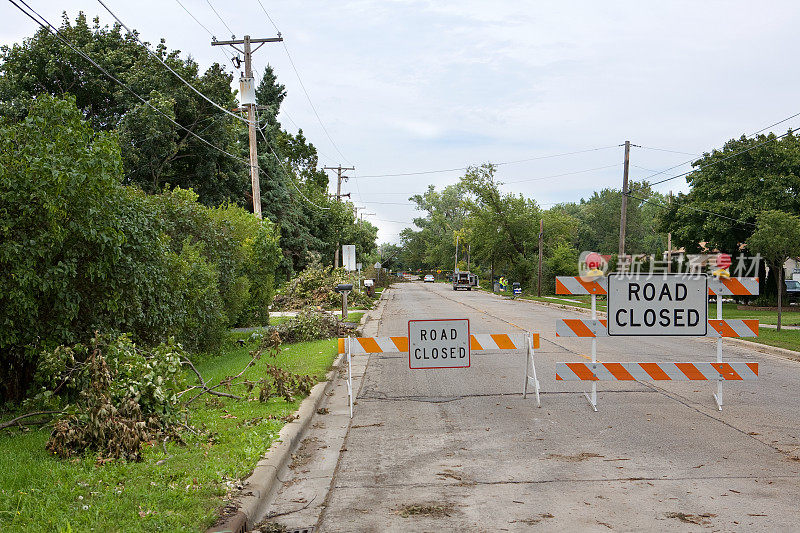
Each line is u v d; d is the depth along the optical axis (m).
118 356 7.89
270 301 24.31
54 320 8.39
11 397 8.79
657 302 9.28
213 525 4.84
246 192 42.50
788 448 7.29
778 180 36.41
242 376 11.73
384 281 92.12
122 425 6.50
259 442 7.21
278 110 55.34
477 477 6.41
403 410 9.67
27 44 29.94
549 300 45.28
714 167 39.28
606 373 9.33
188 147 32.31
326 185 72.56
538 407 9.62
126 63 30.75
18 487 5.53
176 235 15.63
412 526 5.17
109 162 8.60
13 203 7.83
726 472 6.45
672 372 9.33
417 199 152.88
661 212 43.75
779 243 20.36
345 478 6.48
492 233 67.81
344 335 20.30
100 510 5.02
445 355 9.73
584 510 5.45
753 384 11.40
